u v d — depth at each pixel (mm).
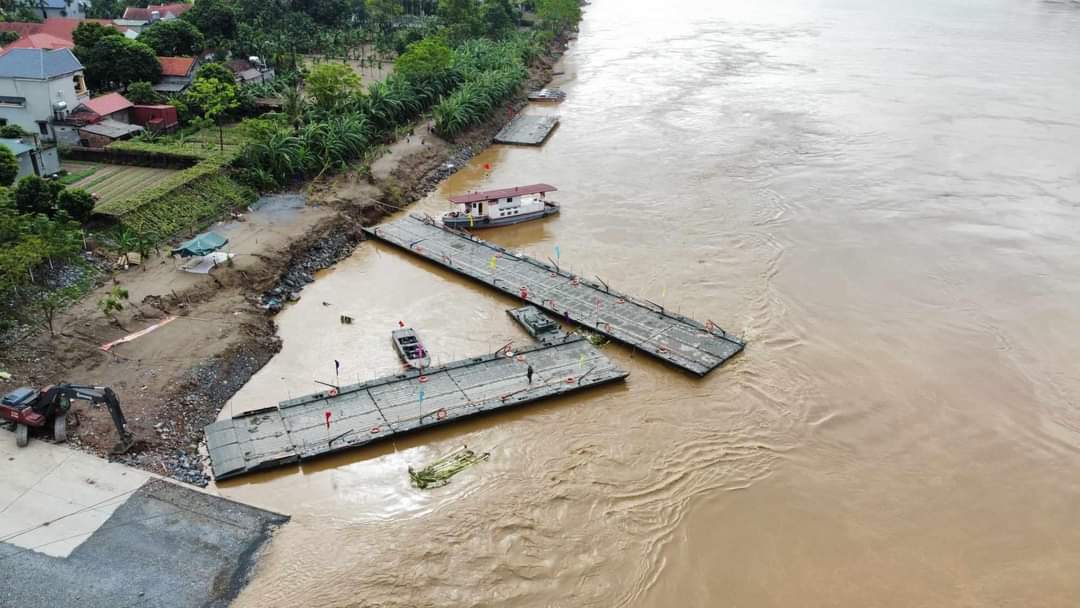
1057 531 40906
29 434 41094
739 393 50531
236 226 67312
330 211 72062
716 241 72062
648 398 49969
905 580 37531
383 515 39844
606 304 60000
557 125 110375
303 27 136500
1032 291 64875
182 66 98375
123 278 56875
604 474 43344
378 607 34500
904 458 45719
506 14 153000
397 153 88250
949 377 53188
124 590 33469
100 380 45812
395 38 141375
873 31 197125
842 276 66250
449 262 65875
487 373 50906
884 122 111688
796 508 41625
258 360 51594
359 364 52219
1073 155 98812
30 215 56250
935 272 67500
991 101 124438
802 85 134250
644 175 89062
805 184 86938
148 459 41094
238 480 41219
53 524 36344
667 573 37281
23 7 132875
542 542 38656
